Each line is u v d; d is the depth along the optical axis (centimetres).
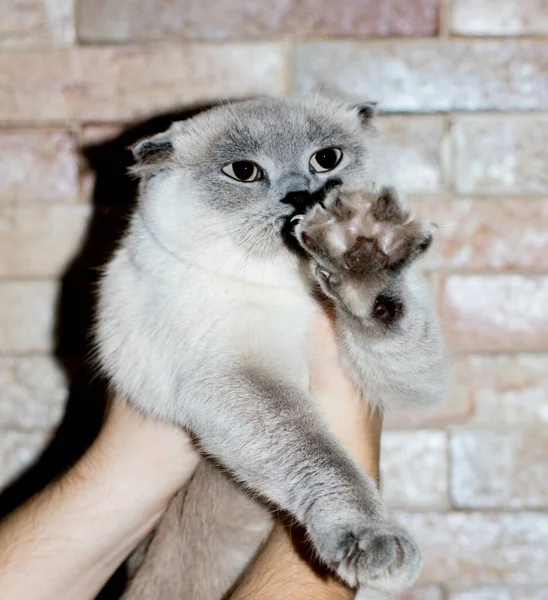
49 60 70
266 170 60
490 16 69
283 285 58
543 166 69
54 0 69
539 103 69
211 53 69
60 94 70
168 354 57
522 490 71
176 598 61
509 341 70
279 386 55
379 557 49
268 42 69
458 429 71
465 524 71
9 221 70
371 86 69
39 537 56
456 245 70
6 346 71
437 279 70
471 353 70
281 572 52
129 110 70
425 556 71
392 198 50
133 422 58
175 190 60
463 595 71
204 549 60
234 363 56
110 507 57
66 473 59
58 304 71
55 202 70
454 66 69
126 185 70
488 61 69
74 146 70
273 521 58
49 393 71
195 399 56
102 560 57
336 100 64
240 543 60
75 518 57
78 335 71
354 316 52
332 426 56
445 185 70
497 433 71
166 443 58
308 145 60
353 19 69
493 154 70
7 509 71
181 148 60
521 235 70
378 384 57
